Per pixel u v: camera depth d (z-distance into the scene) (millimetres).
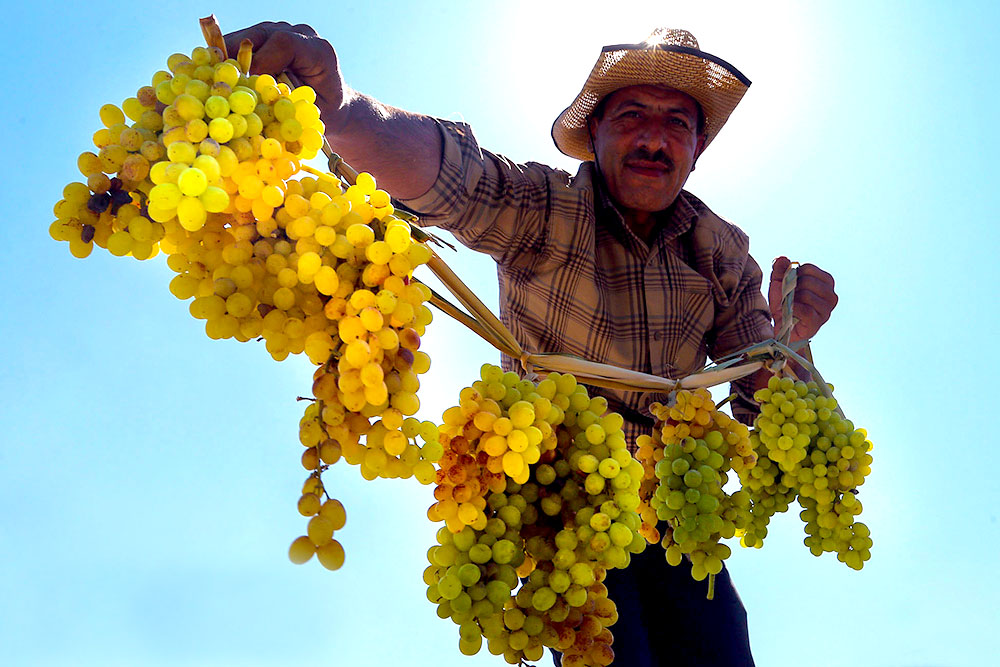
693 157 1986
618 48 1813
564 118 2096
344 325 775
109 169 760
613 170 1840
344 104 1279
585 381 1267
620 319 1774
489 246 1717
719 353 1970
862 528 1428
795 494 1475
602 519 953
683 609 1656
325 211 805
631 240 1812
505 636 942
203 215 709
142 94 798
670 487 1237
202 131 744
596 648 965
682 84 1851
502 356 1811
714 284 1878
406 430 812
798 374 1743
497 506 959
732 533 1301
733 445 1317
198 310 778
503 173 1688
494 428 906
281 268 803
